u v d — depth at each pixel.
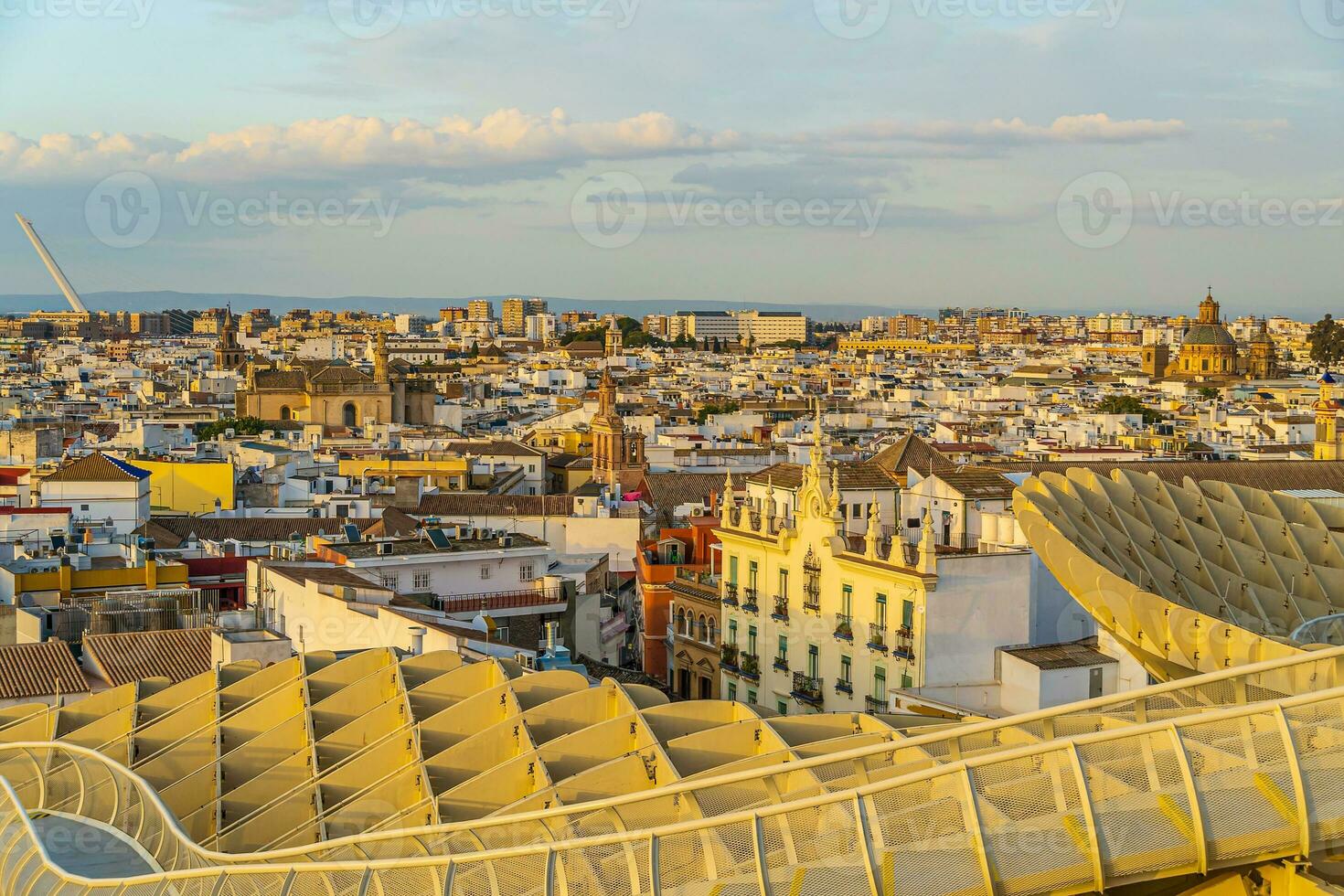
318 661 84.12
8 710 85.88
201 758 75.69
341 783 70.25
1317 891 41.34
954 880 44.44
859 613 115.00
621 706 72.06
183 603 122.50
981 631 108.38
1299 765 41.12
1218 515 99.94
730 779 52.84
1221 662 70.50
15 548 154.88
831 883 45.97
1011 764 45.16
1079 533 85.44
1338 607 87.56
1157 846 42.38
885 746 52.22
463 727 73.31
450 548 148.62
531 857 51.94
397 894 54.28
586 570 165.50
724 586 136.00
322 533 178.50
